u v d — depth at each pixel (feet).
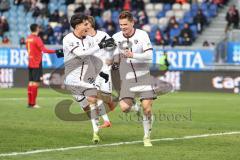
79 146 93.35
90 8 289.12
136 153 86.69
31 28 165.68
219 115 148.46
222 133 111.86
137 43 94.68
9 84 257.75
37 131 110.63
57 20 290.56
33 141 97.91
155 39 273.33
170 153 87.10
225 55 245.45
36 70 162.61
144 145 94.48
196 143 98.07
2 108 158.92
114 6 293.84
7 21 305.73
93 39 103.86
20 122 125.39
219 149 91.61
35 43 161.68
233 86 242.17
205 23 280.72
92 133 109.09
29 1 308.19
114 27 279.69
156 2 299.17
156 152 87.86
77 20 102.32
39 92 225.76
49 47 252.83
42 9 304.09
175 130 115.55
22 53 256.11
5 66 257.96
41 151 87.92
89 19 102.94
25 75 255.91
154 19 292.20
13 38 301.43
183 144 96.73
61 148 91.15
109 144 95.86
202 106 173.99
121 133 110.01
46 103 177.37
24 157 82.43
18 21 306.96
